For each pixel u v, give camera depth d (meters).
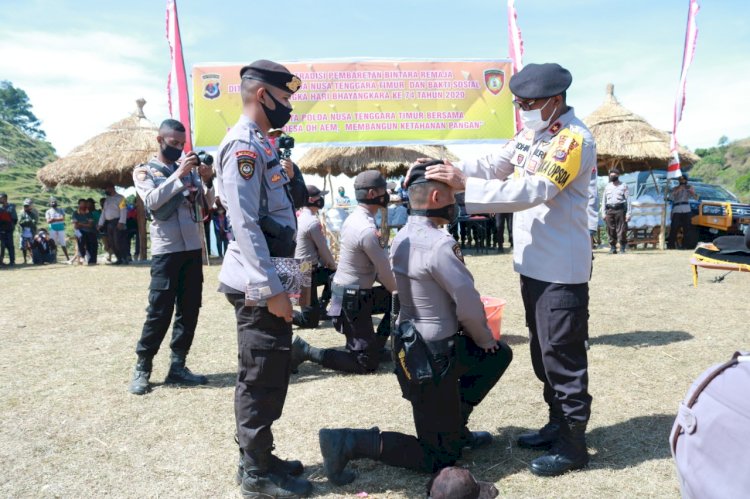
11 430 3.71
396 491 2.86
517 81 2.98
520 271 3.12
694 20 13.36
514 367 4.75
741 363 1.08
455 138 12.42
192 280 4.50
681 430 1.10
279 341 2.77
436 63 12.33
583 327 2.96
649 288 8.16
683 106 13.86
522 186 2.80
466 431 3.21
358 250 4.61
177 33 11.55
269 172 2.78
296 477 3.00
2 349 5.83
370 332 4.70
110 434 3.64
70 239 24.80
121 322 7.12
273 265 2.68
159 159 4.52
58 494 2.91
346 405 4.02
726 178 61.50
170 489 2.96
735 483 0.97
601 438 3.35
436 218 2.91
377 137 12.26
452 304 2.84
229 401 4.19
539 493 2.78
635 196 16.20
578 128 2.93
